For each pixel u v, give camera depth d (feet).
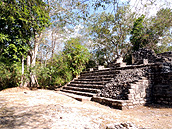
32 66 34.24
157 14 47.47
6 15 28.27
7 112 12.42
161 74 23.34
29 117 11.12
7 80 31.91
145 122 13.09
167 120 13.94
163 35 57.26
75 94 29.17
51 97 22.16
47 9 33.24
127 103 18.89
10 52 30.48
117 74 29.58
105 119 12.23
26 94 23.61
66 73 42.11
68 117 11.61
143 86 22.09
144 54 41.91
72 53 42.09
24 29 32.17
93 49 78.07
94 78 35.09
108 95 22.80
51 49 60.03
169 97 21.07
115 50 76.02
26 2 27.27
